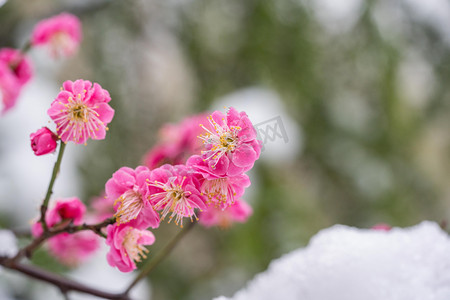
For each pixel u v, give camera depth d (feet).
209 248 4.30
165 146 2.19
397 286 1.70
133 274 3.06
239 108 4.07
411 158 4.74
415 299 1.67
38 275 1.96
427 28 4.83
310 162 4.42
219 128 1.61
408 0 4.79
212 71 4.49
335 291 1.72
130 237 1.69
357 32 4.65
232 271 4.11
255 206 3.91
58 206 1.92
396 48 4.72
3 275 2.81
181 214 1.62
